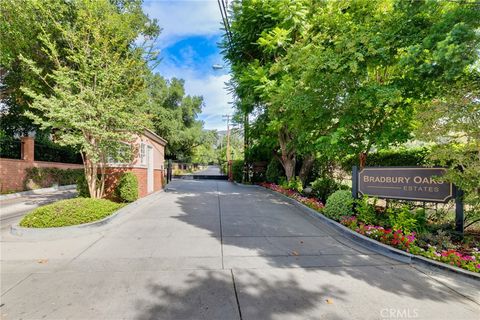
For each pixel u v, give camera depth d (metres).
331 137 6.03
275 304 2.61
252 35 10.23
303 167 11.61
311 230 5.50
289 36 8.61
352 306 2.60
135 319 2.35
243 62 11.56
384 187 5.35
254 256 3.93
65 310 2.47
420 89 4.83
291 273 3.34
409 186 4.95
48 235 4.75
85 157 7.62
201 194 11.58
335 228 5.53
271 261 3.74
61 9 7.51
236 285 3.00
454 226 4.79
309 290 2.91
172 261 3.69
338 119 6.75
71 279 3.10
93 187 7.43
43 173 12.86
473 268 3.26
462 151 3.78
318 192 8.98
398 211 5.55
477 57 3.06
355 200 5.80
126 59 7.52
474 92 3.49
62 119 6.32
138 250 4.13
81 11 6.80
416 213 5.03
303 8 7.75
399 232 4.28
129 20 7.70
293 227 5.74
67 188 14.27
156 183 12.20
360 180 5.84
